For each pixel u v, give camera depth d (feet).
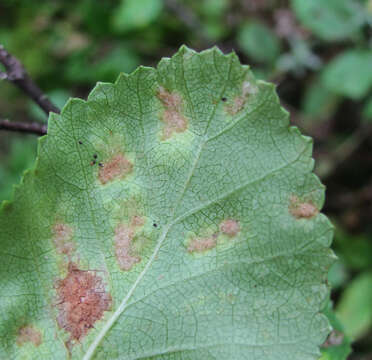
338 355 0.37
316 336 0.31
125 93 0.31
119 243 0.32
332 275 0.64
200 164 0.32
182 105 0.32
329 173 0.71
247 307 0.32
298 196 0.31
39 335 0.32
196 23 0.78
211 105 0.31
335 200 0.70
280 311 0.32
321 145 0.72
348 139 0.71
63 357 0.32
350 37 0.63
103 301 0.32
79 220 0.32
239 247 0.32
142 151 0.32
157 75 0.31
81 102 0.31
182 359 0.32
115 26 0.77
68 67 0.82
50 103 0.40
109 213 0.32
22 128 0.37
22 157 0.75
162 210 0.32
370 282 0.62
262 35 0.73
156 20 0.80
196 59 0.31
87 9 0.81
